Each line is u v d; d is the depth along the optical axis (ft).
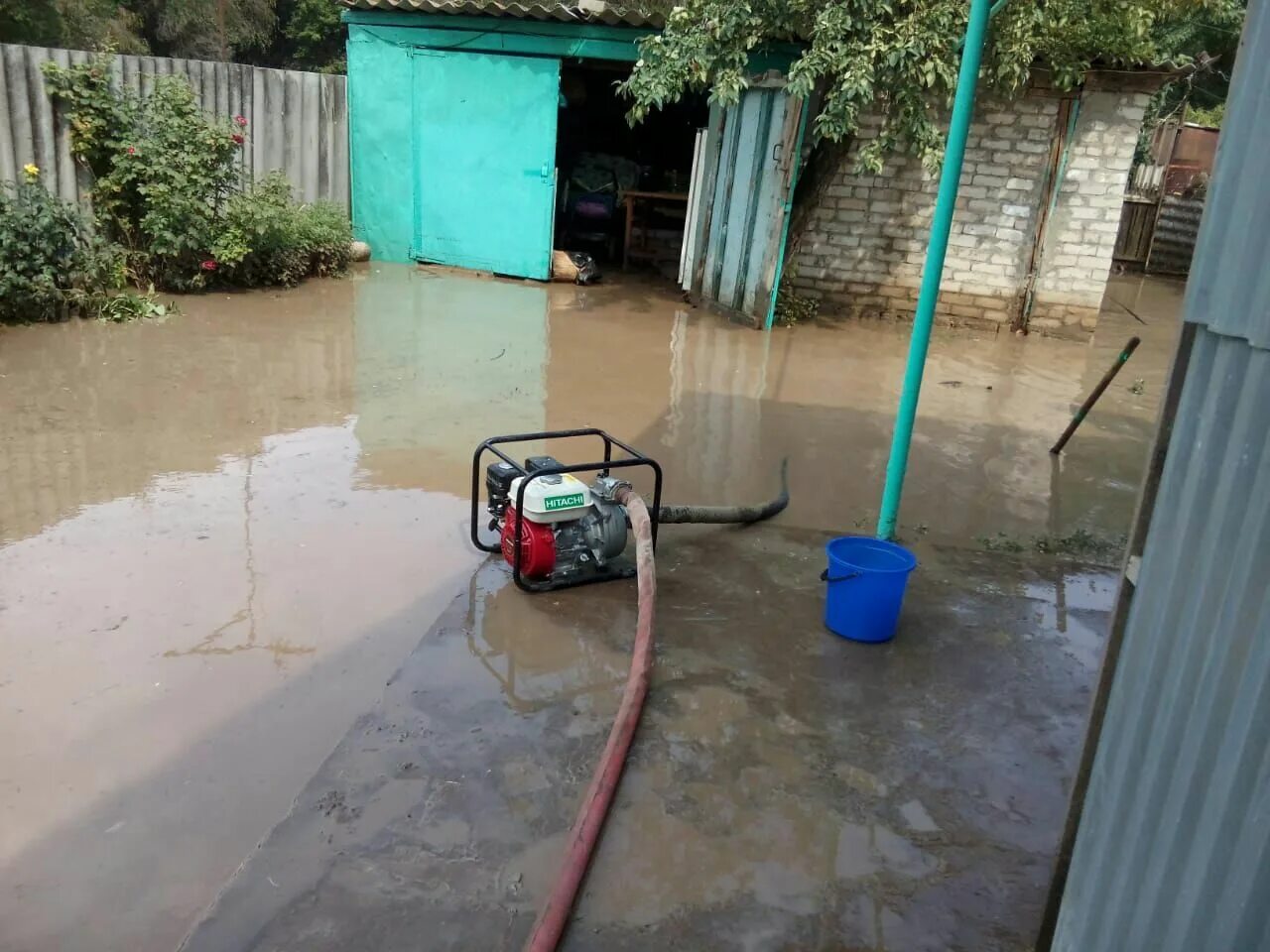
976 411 21.91
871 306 31.71
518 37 32.07
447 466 16.22
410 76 33.88
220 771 8.71
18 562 12.14
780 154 26.63
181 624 10.98
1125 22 25.90
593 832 7.82
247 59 75.77
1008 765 9.27
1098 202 29.50
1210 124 62.75
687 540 13.99
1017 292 30.81
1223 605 4.42
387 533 13.57
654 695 9.99
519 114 32.89
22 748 8.84
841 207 30.94
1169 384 5.10
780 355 25.82
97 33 56.29
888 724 9.79
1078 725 10.00
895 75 25.05
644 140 44.80
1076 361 27.58
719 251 30.60
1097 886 5.38
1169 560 4.91
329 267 32.22
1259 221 4.29
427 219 35.50
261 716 9.48
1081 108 28.81
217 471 15.43
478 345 24.70
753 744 9.31
